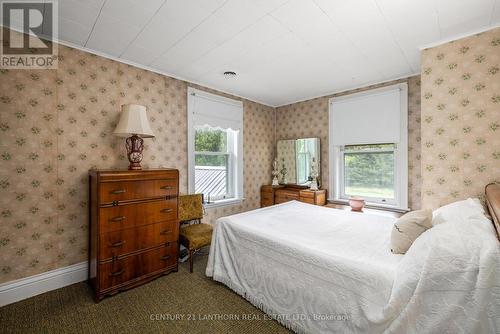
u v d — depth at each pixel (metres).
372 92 3.30
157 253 2.34
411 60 2.57
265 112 4.44
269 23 1.89
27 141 2.00
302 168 4.13
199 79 3.17
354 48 2.30
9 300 1.92
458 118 2.00
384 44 2.21
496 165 1.84
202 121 3.37
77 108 2.26
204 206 3.39
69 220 2.23
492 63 1.86
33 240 2.05
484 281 0.94
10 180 1.93
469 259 1.03
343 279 1.40
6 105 1.90
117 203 2.06
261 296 1.84
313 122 4.03
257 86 3.45
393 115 3.11
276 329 1.67
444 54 2.08
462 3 1.62
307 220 2.36
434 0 1.59
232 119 3.79
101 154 2.42
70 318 1.76
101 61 2.42
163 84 2.93
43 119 2.07
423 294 1.07
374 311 1.25
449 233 1.19
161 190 2.37
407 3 1.63
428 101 2.16
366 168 3.47
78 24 1.91
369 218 2.44
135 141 2.38
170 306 1.92
